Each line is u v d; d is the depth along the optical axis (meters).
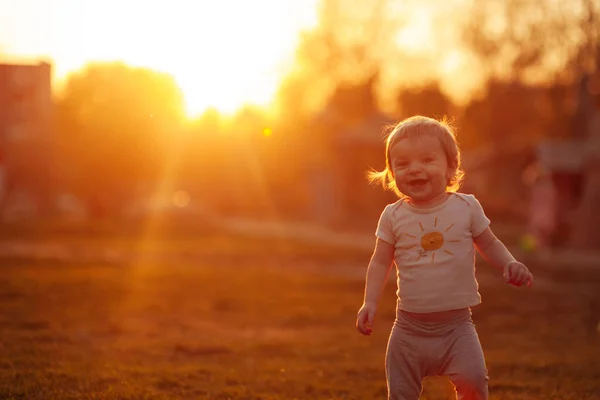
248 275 19.14
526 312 13.52
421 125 4.64
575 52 48.22
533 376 7.49
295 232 40.22
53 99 51.16
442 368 4.52
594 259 26.45
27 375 6.64
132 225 40.00
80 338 9.36
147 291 15.19
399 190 4.70
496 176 48.91
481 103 59.88
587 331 11.37
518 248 30.20
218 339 9.77
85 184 49.75
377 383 6.98
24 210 56.69
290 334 10.41
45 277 17.23
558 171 30.83
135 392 6.15
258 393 6.48
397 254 4.66
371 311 4.63
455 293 4.50
